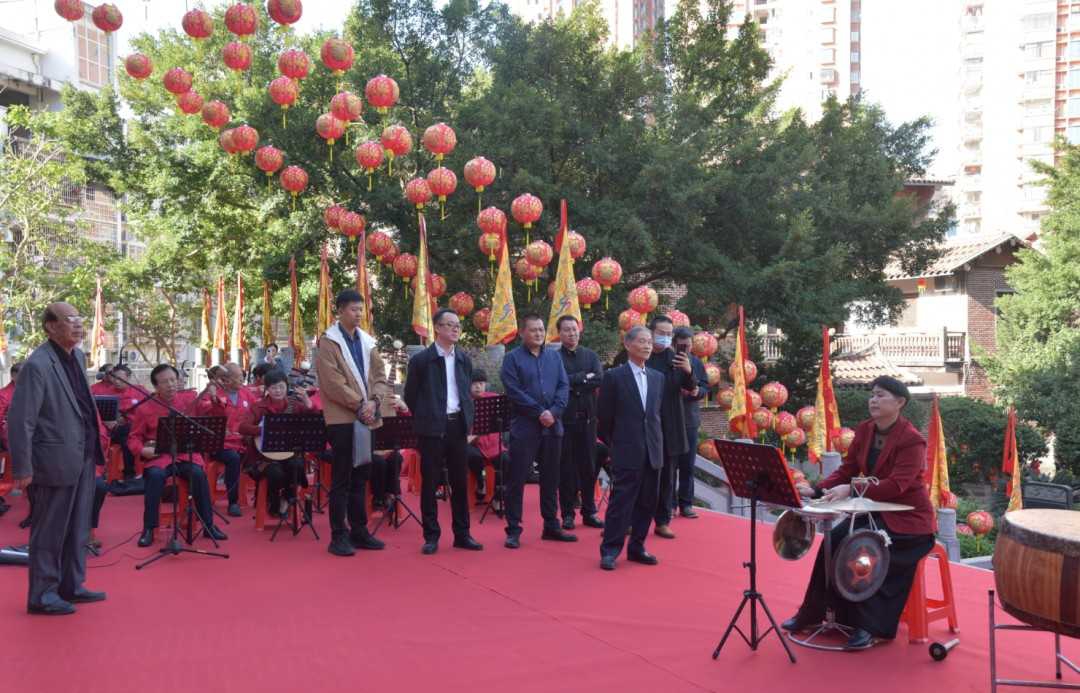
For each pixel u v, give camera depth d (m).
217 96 24.28
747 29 22.69
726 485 11.81
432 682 4.65
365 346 7.81
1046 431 24.06
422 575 6.91
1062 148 27.92
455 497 7.87
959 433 23.89
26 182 25.38
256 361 21.52
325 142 19.22
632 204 19.22
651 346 7.19
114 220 37.06
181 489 8.38
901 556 5.25
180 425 7.73
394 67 20.33
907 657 5.07
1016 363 24.69
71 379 6.04
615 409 7.17
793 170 19.97
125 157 25.25
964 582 6.81
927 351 28.47
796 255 19.42
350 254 20.97
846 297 20.42
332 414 7.59
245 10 13.11
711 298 19.66
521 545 8.00
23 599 6.25
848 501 5.23
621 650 5.16
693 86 22.39
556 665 4.91
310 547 7.92
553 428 8.09
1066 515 4.62
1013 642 5.35
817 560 5.45
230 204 24.86
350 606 6.06
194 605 6.09
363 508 7.90
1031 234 32.09
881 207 22.05
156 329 33.38
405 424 8.52
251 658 5.02
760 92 23.17
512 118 18.36
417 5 20.48
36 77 35.25
